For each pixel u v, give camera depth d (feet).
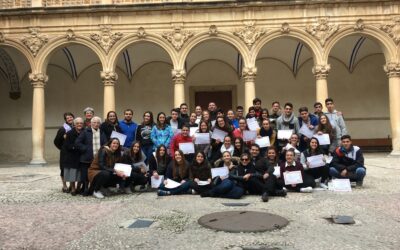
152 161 39.14
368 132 93.50
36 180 48.62
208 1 72.84
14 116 94.22
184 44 73.41
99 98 94.63
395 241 20.15
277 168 36.19
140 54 89.71
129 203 31.71
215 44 85.05
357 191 35.83
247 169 35.27
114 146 36.04
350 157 38.37
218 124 39.27
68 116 40.45
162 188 35.81
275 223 23.56
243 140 39.32
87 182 36.76
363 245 19.51
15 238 21.58
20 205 31.19
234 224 23.40
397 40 72.18
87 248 19.66
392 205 28.91
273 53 91.50
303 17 72.54
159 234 21.97
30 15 73.46
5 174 57.31
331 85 94.32
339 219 24.73
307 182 36.42
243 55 73.10
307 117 40.81
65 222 25.11
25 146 93.91
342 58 92.84
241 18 73.15
